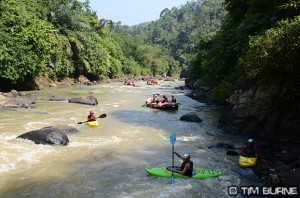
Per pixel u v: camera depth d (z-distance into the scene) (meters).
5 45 24.91
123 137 12.89
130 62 77.62
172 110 20.83
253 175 8.65
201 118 17.86
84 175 8.62
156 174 8.56
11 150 10.27
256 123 13.13
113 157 10.25
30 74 29.44
